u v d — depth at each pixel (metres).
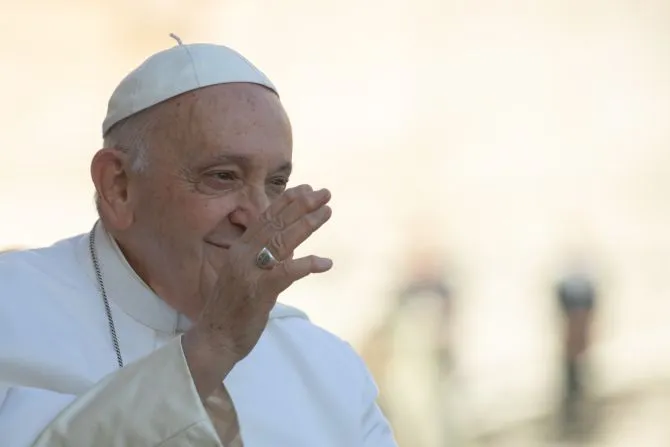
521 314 48.06
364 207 50.91
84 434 8.46
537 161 52.75
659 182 52.81
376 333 32.44
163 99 9.60
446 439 32.62
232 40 51.09
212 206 9.45
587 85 53.69
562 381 39.12
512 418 39.22
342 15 52.31
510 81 53.44
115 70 48.09
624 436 39.06
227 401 9.71
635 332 46.50
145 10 48.88
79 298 10.12
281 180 9.69
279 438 10.45
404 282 41.94
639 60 54.22
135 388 8.52
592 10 54.25
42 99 47.31
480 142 52.59
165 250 9.71
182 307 10.06
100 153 9.88
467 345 45.81
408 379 31.69
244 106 9.52
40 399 9.08
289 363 10.95
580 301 39.00
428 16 52.84
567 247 51.06
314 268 8.50
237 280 8.48
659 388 41.09
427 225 50.66
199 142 9.41
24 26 47.56
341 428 10.81
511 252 50.38
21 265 10.23
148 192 9.67
